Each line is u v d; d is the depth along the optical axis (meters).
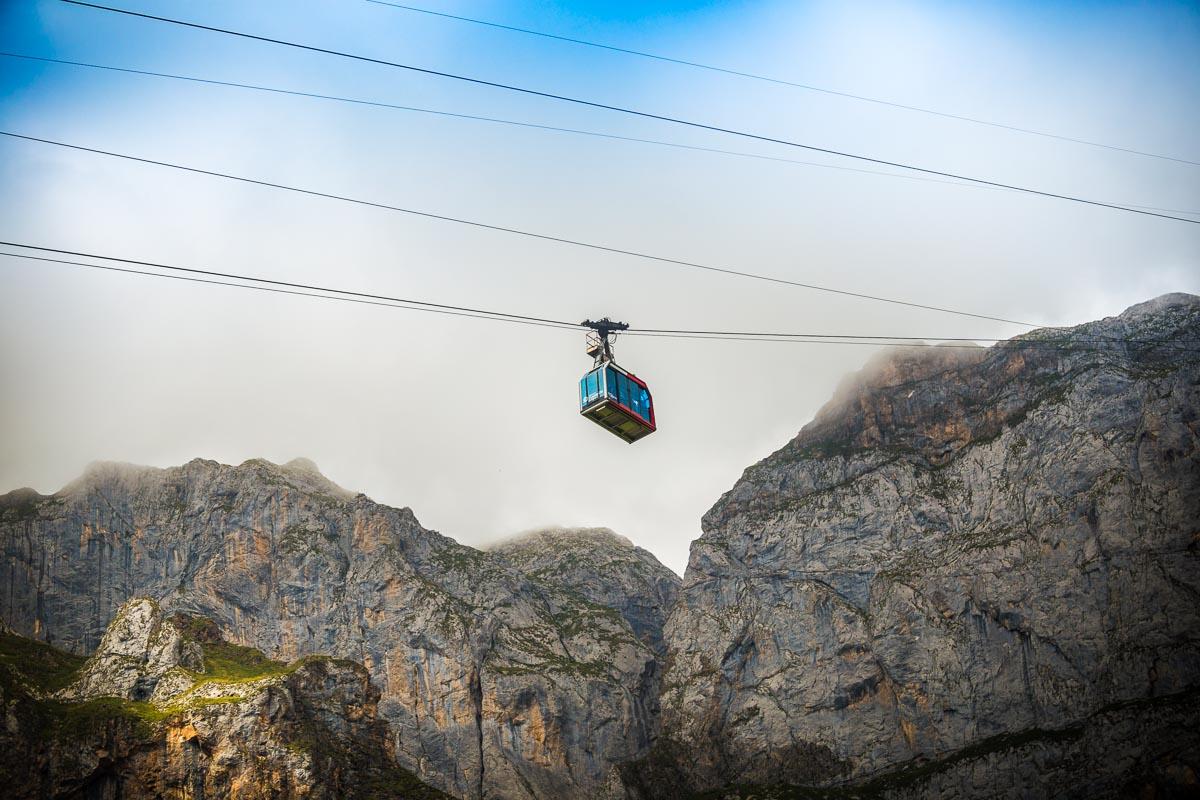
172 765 192.25
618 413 116.25
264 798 190.75
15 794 179.38
